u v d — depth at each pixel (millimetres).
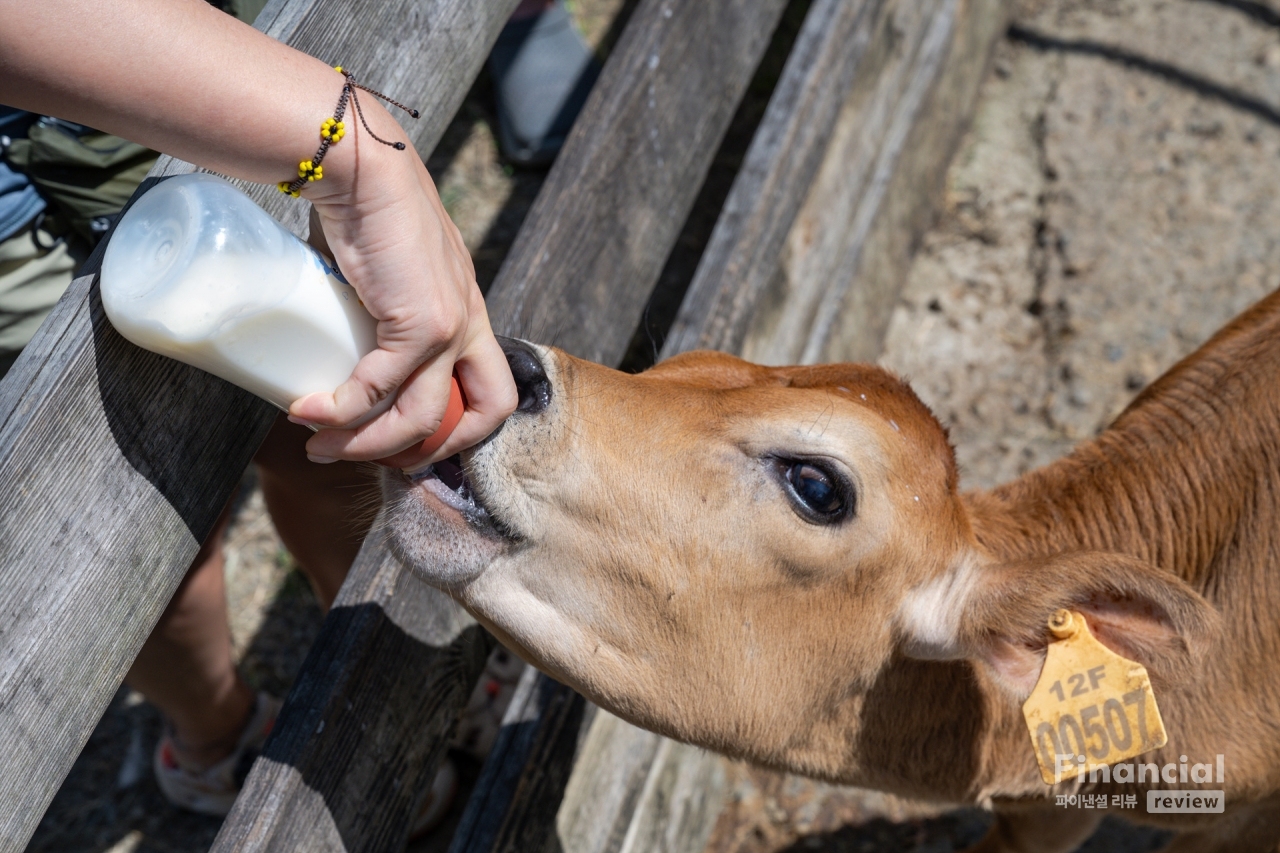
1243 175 4449
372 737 1980
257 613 3645
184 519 1574
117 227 1355
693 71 2836
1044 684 1962
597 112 2531
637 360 4047
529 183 4582
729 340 2965
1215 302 4098
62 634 1396
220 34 1283
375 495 2193
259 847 1740
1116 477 2555
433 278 1388
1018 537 2486
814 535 2012
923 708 2314
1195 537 2475
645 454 1966
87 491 1411
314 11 1709
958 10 4383
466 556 1910
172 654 2744
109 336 1413
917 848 3197
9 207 1944
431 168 4664
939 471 2133
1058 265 4305
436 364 1457
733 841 3293
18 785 1369
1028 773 2457
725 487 1981
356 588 1998
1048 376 4055
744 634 2088
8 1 1174
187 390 1543
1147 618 1951
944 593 2123
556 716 2492
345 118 1324
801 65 3432
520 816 2389
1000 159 4699
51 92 1245
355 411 1452
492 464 1882
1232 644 2398
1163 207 4395
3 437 1317
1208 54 4855
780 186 3260
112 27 1220
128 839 3279
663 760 2980
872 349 4168
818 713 2254
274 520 2625
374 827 2010
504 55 4535
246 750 3117
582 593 2021
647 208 2721
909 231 4352
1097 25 5059
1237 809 2533
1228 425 2482
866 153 3857
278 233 1390
